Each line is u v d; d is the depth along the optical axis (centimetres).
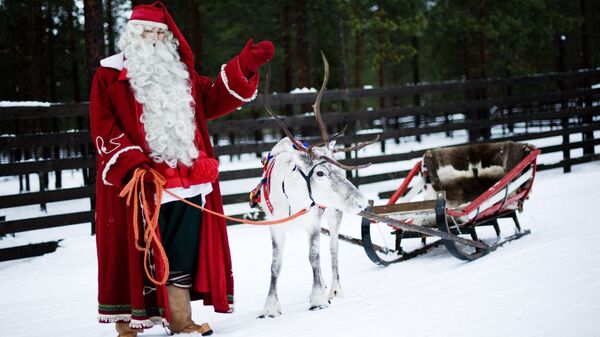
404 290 583
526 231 784
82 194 963
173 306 494
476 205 694
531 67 2575
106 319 482
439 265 688
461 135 3005
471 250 751
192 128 497
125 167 462
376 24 2058
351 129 1335
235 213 1096
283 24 2350
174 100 486
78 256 870
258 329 509
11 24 1973
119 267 484
